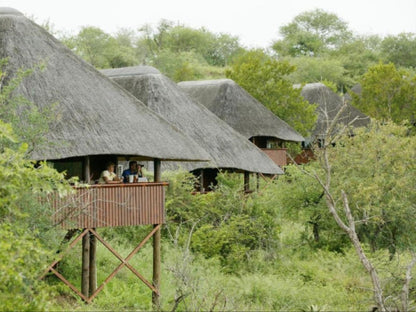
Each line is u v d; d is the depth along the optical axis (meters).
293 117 42.31
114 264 21.48
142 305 18.36
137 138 18.38
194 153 19.61
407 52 90.44
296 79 76.81
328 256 23.73
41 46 19.05
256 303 19.05
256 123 37.66
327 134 15.66
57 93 18.08
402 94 46.91
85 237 17.95
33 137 15.38
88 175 17.50
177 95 30.23
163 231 23.97
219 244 23.19
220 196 25.39
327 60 81.00
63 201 16.20
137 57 79.88
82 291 17.92
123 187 17.92
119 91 19.75
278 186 26.95
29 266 10.61
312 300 19.66
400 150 24.75
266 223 24.53
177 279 17.94
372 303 18.78
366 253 22.36
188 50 89.88
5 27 19.06
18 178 10.61
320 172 25.47
